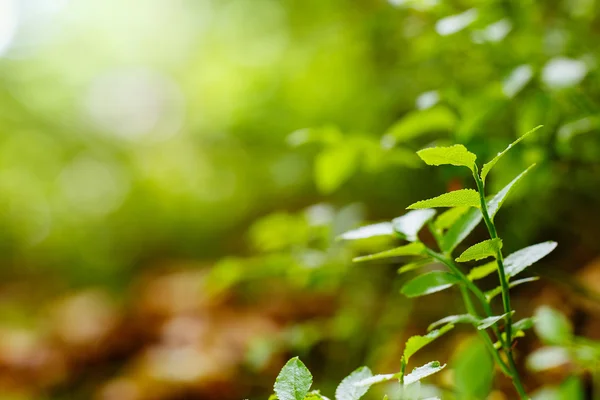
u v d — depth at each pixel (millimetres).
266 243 647
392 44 966
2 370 1070
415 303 923
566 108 564
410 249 434
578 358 498
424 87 826
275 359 909
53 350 1123
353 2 1243
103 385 1055
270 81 1396
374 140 553
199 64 1913
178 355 945
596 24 732
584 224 848
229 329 991
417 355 824
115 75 2240
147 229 1899
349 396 391
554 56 581
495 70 608
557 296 709
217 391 889
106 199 2061
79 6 2303
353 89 1246
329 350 911
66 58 2426
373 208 1186
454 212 450
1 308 1624
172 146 1949
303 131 559
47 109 2301
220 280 644
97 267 1865
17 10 2320
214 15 1963
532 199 758
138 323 1173
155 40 2166
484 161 555
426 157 382
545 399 517
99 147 2209
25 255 2059
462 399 482
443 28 527
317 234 644
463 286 440
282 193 1494
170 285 1279
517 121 601
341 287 975
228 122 1416
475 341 513
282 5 1640
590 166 676
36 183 2189
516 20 579
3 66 2320
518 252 409
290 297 1072
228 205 1720
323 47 1327
